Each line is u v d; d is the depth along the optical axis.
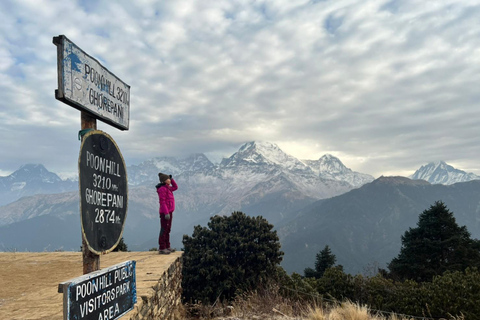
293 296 13.73
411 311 14.13
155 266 7.24
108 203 3.95
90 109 3.83
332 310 9.49
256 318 8.84
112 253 9.73
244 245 18.47
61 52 3.26
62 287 2.67
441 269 33.97
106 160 3.93
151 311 5.27
